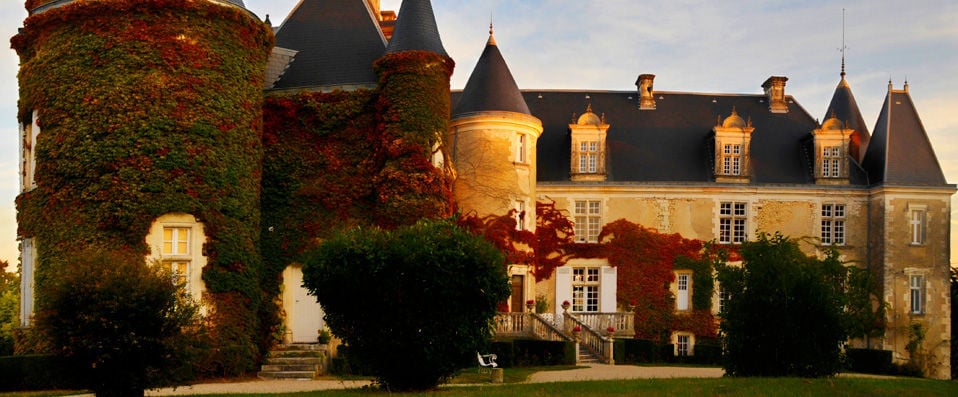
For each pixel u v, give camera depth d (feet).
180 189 74.64
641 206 116.16
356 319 53.42
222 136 77.77
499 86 105.40
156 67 75.51
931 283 114.73
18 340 76.54
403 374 54.24
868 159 121.29
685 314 113.29
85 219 73.26
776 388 53.67
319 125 87.66
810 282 61.21
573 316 102.22
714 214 116.37
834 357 61.57
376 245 52.65
